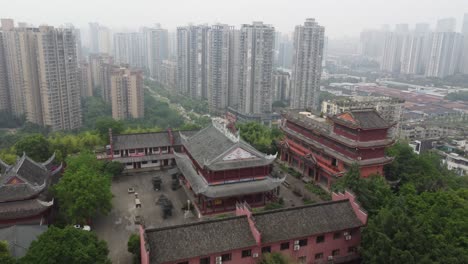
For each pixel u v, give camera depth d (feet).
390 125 263.29
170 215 244.63
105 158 320.50
